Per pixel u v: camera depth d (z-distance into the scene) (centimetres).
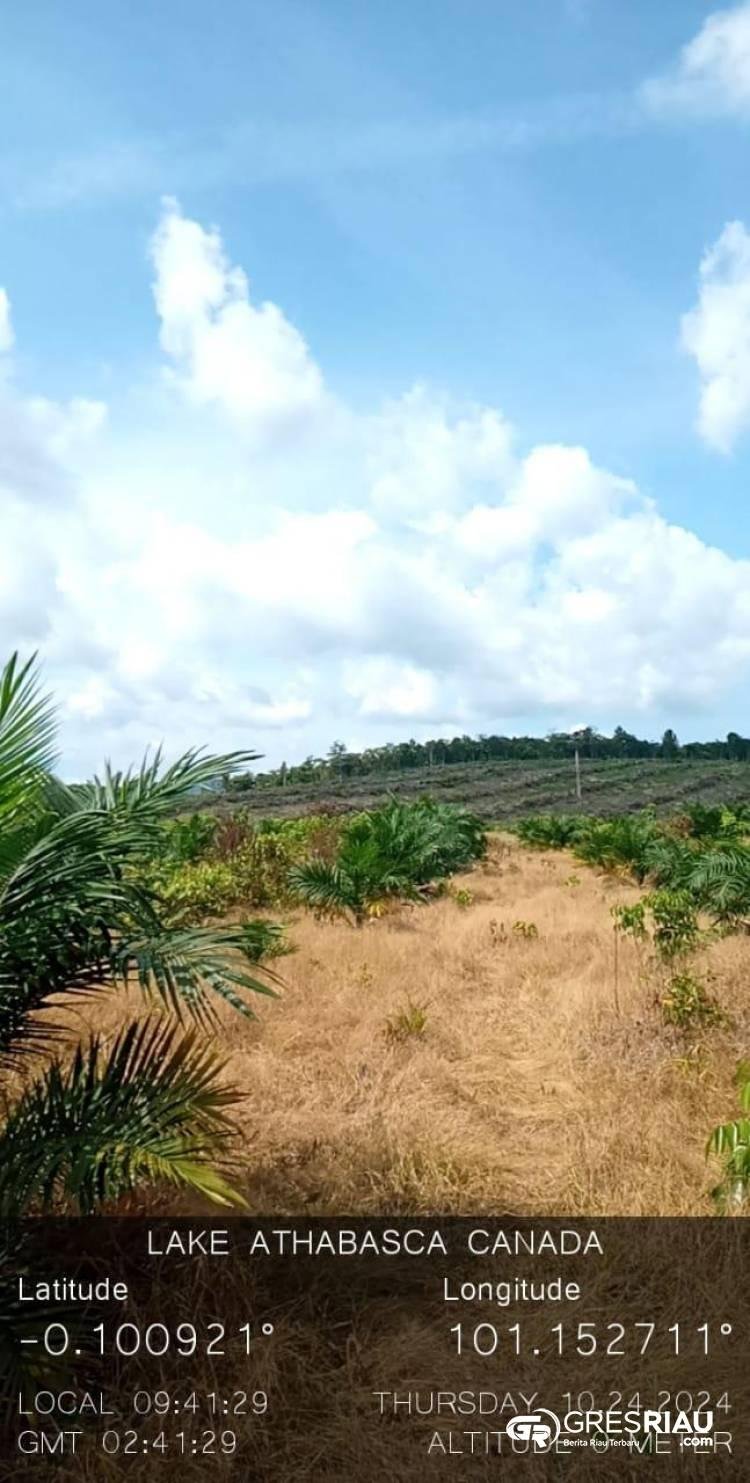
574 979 796
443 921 1181
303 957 895
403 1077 557
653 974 769
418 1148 452
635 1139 459
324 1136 474
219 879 1234
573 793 6147
